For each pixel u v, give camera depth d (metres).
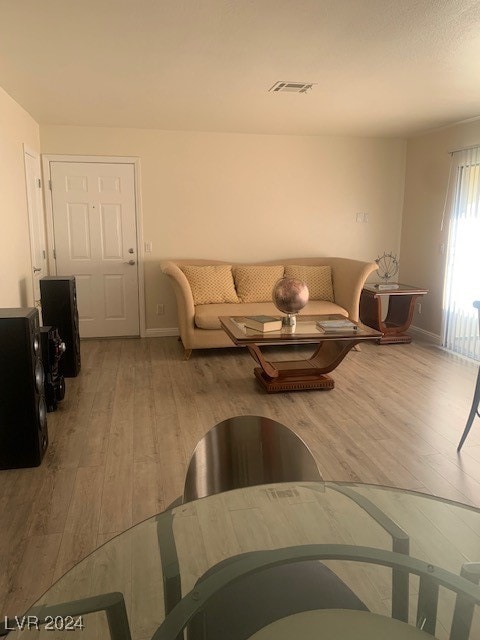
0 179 3.56
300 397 3.81
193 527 1.47
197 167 5.54
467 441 3.05
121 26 2.57
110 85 3.65
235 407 3.60
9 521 2.19
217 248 5.74
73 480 2.55
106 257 5.51
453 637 1.14
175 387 4.03
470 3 2.30
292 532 1.47
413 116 4.69
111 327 5.67
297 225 5.88
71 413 3.46
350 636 1.04
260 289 5.46
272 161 5.69
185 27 2.59
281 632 1.05
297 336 3.66
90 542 2.04
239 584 1.26
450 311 5.23
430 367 4.61
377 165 5.94
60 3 2.30
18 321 2.54
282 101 4.14
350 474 2.62
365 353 5.11
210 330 4.86
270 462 1.71
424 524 1.53
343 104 4.23
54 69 3.27
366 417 3.42
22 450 2.66
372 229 6.07
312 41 2.78
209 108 4.40
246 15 2.45
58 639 1.06
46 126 5.13
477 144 4.68
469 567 1.36
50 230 5.32
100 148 5.28
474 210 4.75
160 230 5.57
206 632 1.11
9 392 2.59
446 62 3.12
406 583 1.30
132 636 1.09
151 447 2.94
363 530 1.49
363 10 2.38
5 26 2.57
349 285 5.32
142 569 1.29
